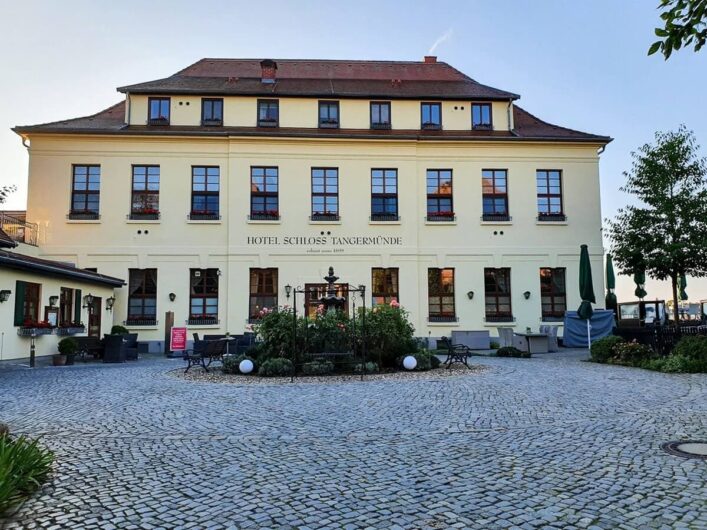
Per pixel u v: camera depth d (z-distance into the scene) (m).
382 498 4.26
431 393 9.65
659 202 18.05
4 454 4.36
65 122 23.66
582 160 24.48
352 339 13.09
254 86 25.05
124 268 22.28
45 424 7.20
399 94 24.53
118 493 4.43
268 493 4.41
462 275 23.59
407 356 13.20
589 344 20.00
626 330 15.98
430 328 23.17
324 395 9.55
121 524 3.78
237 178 22.98
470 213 23.91
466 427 6.90
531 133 25.17
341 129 24.34
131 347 18.09
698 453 5.39
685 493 4.24
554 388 10.07
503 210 24.25
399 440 6.23
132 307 22.33
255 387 10.64
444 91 25.53
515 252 23.83
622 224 18.94
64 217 22.19
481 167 24.19
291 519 3.85
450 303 23.66
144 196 22.75
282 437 6.42
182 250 22.55
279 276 22.83
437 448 5.84
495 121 25.08
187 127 23.58
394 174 23.92
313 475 4.89
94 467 5.19
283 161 23.31
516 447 5.83
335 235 23.22
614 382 10.79
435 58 29.28
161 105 23.77
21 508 4.08
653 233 18.27
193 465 5.25
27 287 15.40
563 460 5.26
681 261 17.72
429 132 24.62
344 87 25.75
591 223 24.22
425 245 23.66
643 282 19.97
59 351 15.80
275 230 23.00
